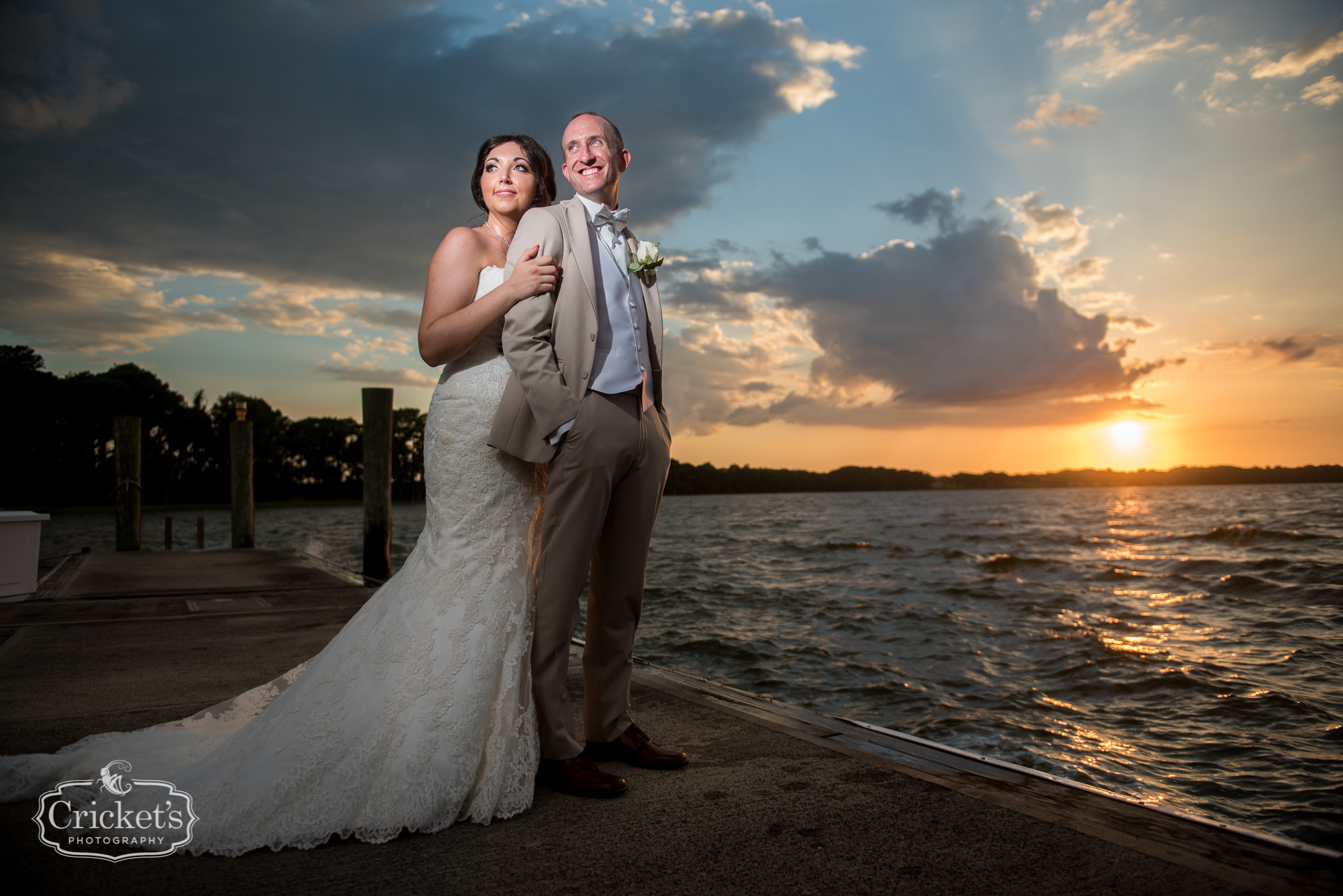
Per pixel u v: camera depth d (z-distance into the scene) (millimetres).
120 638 4457
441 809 1721
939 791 1947
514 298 1900
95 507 68250
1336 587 11477
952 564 17891
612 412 1961
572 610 2004
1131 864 1514
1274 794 3932
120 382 69625
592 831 1733
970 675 6742
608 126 2160
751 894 1430
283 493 89875
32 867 1542
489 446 1978
